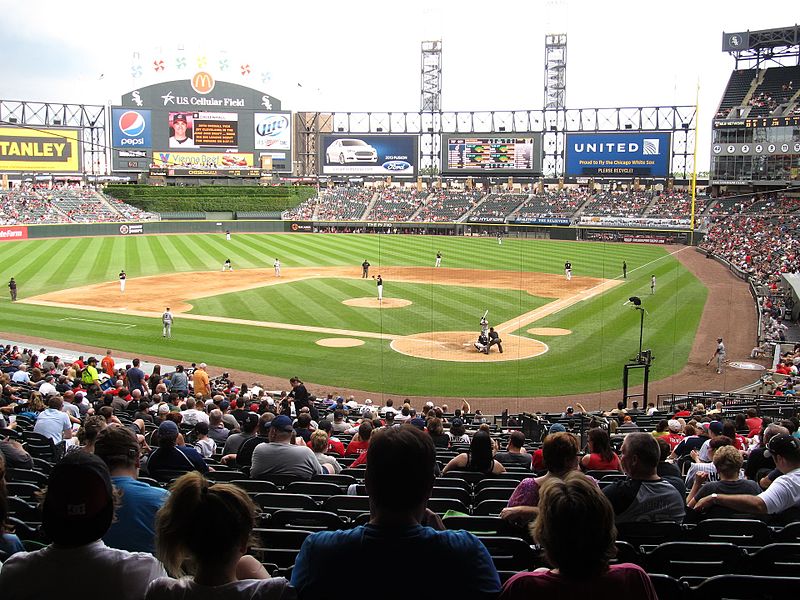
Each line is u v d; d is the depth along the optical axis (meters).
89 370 24.09
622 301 47.09
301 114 115.00
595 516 3.70
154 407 18.52
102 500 4.05
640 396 28.39
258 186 102.94
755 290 48.62
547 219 92.31
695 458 11.91
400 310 43.97
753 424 17.41
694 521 8.03
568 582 3.78
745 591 4.80
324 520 7.25
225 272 59.84
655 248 79.38
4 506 4.89
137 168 101.06
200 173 101.81
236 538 3.77
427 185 113.12
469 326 39.88
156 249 75.62
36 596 3.97
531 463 11.98
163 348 34.72
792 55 91.25
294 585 3.87
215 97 101.94
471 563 3.79
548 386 29.42
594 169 99.19
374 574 3.72
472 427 20.69
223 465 11.92
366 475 3.86
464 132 105.88
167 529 3.78
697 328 39.56
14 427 15.07
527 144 103.94
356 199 107.06
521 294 49.66
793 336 38.28
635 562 6.02
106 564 4.03
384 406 24.52
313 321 40.84
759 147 85.19
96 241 81.75
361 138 108.25
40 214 86.50
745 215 81.38
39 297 47.53
